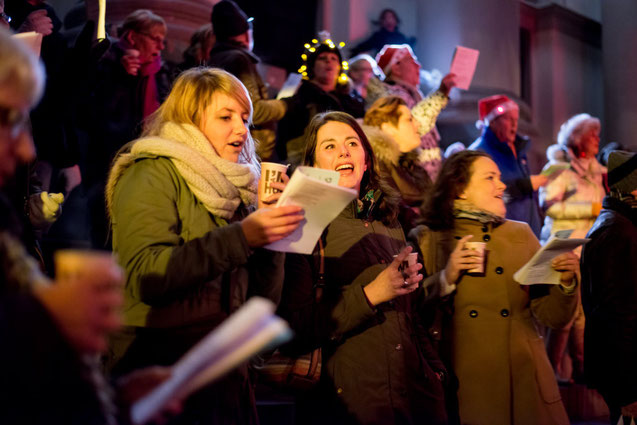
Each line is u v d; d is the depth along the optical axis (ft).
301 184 7.20
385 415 9.52
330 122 10.95
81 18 23.20
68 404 4.14
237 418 7.55
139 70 16.88
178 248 7.19
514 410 11.25
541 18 40.88
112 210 7.93
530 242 12.30
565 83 40.81
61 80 13.51
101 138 16.28
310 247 7.70
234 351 4.17
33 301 4.12
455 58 18.43
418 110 18.33
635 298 11.75
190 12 23.52
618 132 36.52
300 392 9.71
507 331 11.53
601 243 12.14
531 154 33.60
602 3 37.81
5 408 3.96
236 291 8.09
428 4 32.12
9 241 4.51
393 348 9.93
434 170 18.51
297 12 32.55
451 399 11.39
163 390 4.33
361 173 10.79
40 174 15.21
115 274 4.29
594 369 11.94
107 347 7.56
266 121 16.80
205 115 8.55
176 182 7.89
